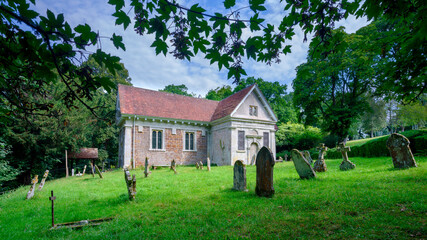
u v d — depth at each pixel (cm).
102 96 3206
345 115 2645
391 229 441
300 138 3953
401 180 859
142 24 309
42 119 2034
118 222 608
